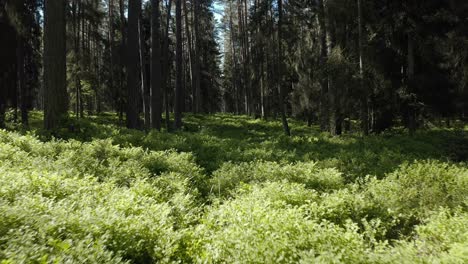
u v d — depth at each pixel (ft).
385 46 67.26
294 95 102.06
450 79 66.69
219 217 18.38
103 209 16.17
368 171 34.78
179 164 32.68
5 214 14.01
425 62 68.49
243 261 13.06
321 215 20.02
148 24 126.52
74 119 46.50
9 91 90.84
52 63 45.42
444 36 66.03
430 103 65.67
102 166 28.91
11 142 35.01
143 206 18.28
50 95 45.39
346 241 14.57
